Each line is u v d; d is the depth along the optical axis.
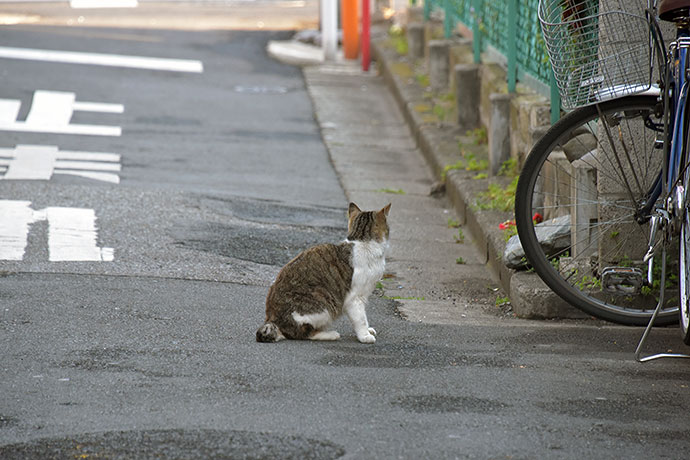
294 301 8.48
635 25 8.40
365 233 8.66
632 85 7.97
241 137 20.33
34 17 36.50
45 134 19.02
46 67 25.97
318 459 5.86
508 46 15.68
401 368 7.71
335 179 17.31
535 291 9.59
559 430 6.39
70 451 5.94
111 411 6.62
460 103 19.31
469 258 12.66
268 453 5.93
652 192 8.32
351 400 6.90
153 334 8.56
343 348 8.32
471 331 9.00
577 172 9.67
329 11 30.42
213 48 31.61
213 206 14.34
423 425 6.44
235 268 11.27
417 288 11.29
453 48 22.62
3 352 7.91
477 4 19.98
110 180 15.55
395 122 22.95
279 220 13.94
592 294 9.27
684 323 7.70
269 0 45.88
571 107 8.20
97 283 10.17
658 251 9.12
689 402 6.94
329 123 22.44
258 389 7.11
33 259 10.95
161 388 7.11
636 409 6.80
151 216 13.37
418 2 33.09
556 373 7.61
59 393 6.99
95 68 26.53
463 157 17.08
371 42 32.31
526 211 8.88
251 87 26.12
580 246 9.80
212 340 8.45
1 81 23.81
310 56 31.00
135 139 19.25
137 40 31.89
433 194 16.31
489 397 7.02
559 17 8.75
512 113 14.78
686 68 7.66
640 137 9.05
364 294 8.65
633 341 8.61
